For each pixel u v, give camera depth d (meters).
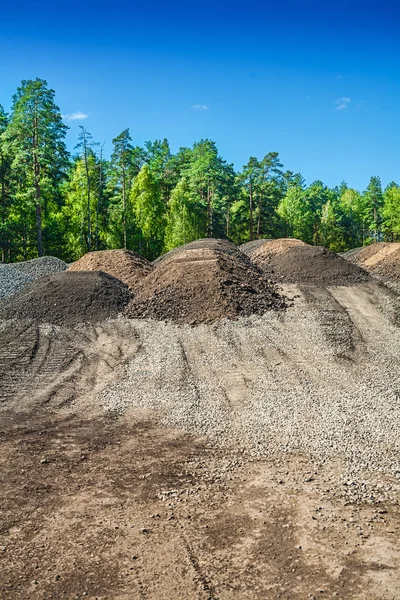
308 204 66.56
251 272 20.58
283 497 6.42
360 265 28.05
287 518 5.92
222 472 7.15
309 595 4.62
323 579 4.84
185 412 9.59
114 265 21.83
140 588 4.75
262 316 16.38
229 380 11.39
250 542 5.46
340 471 7.11
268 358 12.83
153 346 14.05
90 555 5.27
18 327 15.96
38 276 23.27
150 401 10.26
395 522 5.82
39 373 12.18
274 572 4.96
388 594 4.62
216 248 23.64
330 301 18.56
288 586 4.75
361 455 7.56
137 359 13.09
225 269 19.09
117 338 14.94
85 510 6.16
